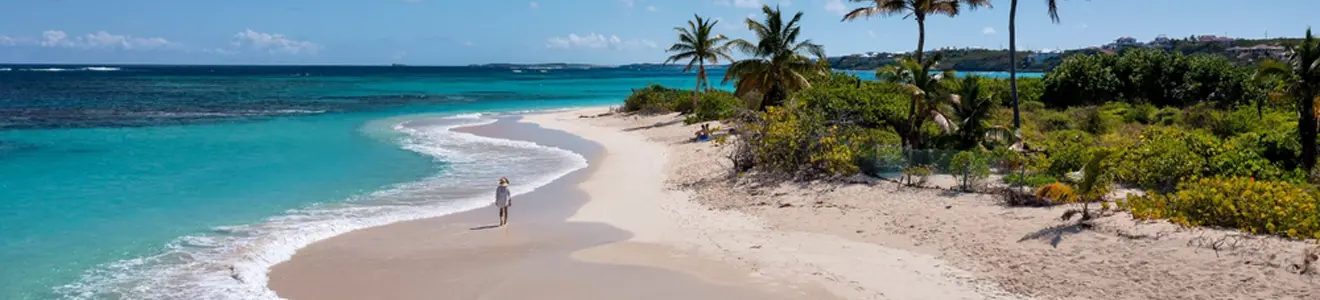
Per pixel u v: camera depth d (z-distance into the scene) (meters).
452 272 14.40
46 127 44.06
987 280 13.25
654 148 34.19
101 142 36.31
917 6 36.50
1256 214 13.87
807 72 42.75
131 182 24.28
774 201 20.45
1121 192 18.86
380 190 23.27
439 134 41.56
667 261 15.04
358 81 147.62
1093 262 13.33
